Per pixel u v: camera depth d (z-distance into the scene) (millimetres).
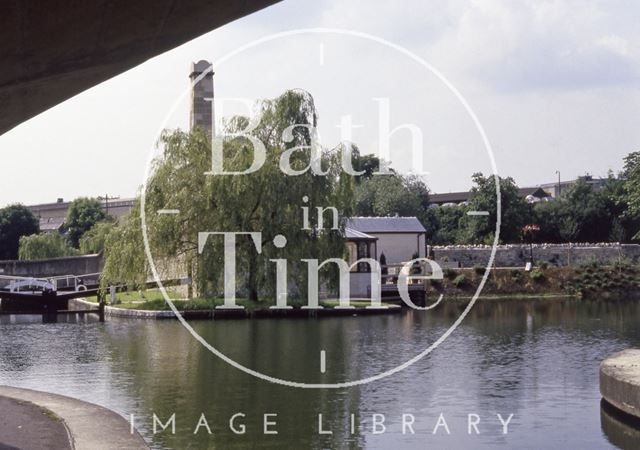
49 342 25562
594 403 15594
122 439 10734
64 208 107062
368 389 17172
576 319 34562
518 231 60000
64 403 13109
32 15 6531
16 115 8969
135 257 32188
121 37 7348
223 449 12289
